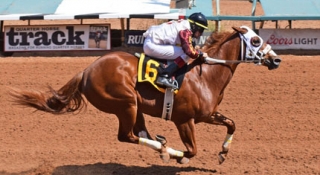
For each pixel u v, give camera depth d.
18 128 10.47
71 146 9.52
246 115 11.16
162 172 8.23
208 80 7.93
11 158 8.95
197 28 7.81
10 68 14.98
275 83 13.34
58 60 16.11
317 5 17.92
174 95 7.71
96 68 7.76
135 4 17.94
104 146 9.52
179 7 18.39
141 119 8.21
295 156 8.98
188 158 8.14
